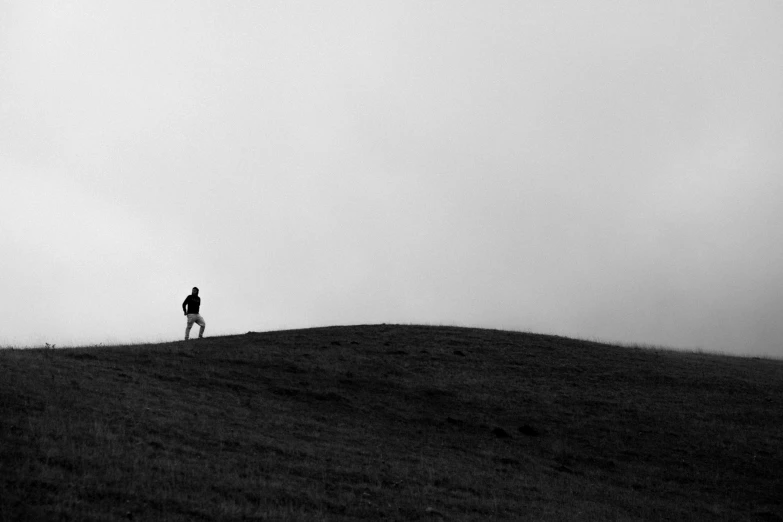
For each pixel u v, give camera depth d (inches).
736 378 1549.0
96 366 1067.3
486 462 951.6
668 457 1083.3
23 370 908.0
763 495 960.9
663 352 1905.8
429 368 1438.2
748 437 1174.3
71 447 642.8
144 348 1307.8
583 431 1166.3
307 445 863.7
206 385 1105.4
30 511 482.6
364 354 1505.9
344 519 600.4
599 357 1686.8
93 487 557.3
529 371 1504.7
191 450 729.6
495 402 1266.0
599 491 899.4
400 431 1056.2
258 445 810.2
